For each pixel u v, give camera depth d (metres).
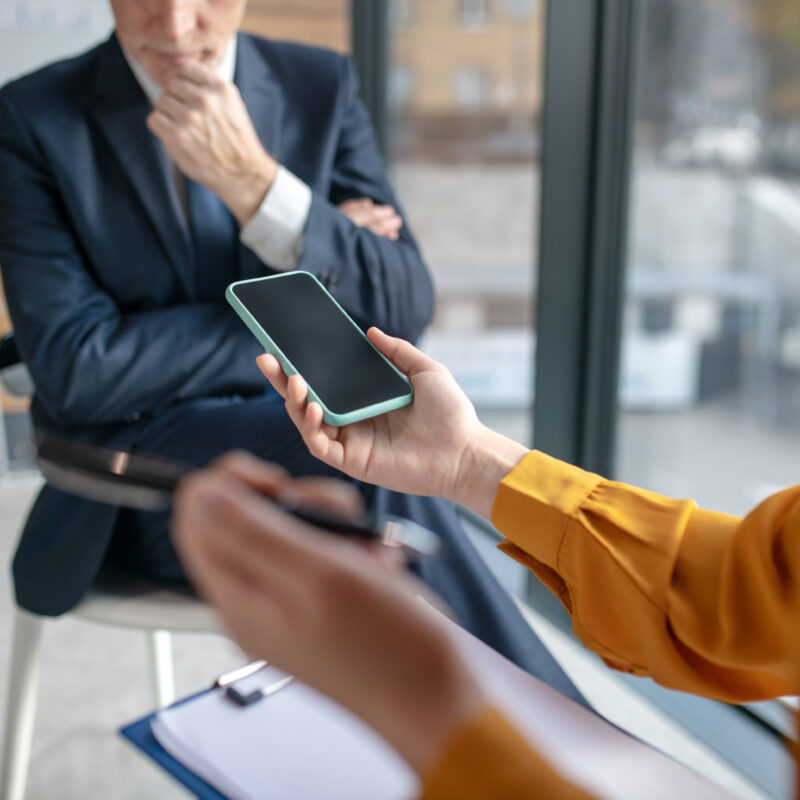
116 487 0.61
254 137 1.07
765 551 0.56
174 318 1.06
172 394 1.03
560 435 1.94
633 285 1.95
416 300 1.15
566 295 1.85
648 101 1.79
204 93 1.02
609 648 0.65
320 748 0.63
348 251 1.10
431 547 0.46
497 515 0.67
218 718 0.67
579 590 0.64
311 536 0.31
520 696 0.62
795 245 1.77
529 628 0.88
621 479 2.18
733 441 2.03
